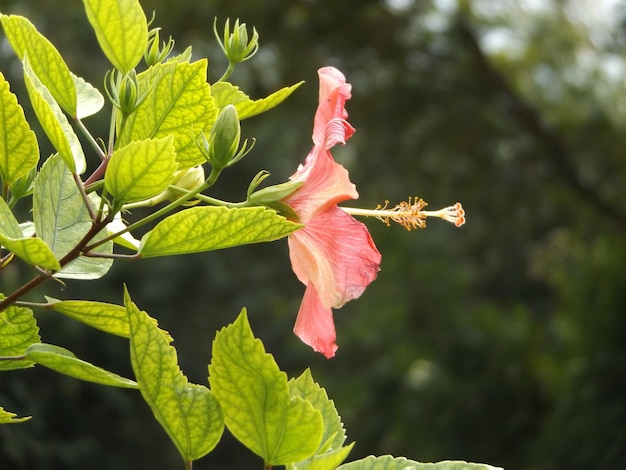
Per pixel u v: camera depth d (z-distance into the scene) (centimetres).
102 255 164
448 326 1071
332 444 175
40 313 1119
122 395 1191
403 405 1030
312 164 191
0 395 1026
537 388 979
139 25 183
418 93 1106
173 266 1546
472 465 162
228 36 203
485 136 1133
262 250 1683
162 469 1266
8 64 1320
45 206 188
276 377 148
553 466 868
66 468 1077
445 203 1240
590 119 1168
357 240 185
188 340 1598
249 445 155
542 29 1192
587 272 918
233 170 1634
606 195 1179
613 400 861
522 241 1402
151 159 155
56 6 1173
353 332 1172
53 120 159
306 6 1027
